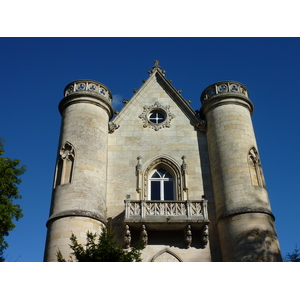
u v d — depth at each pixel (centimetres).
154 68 2564
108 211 1998
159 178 2159
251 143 2117
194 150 2220
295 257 1764
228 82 2338
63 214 1800
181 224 1869
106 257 1373
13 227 1719
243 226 1816
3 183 1783
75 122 2112
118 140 2242
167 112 2369
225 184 1978
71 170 1977
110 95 2353
